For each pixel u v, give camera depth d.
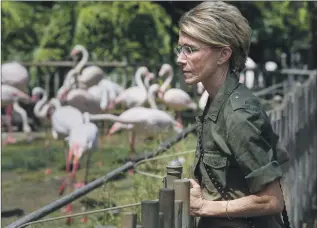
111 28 20.72
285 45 24.84
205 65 3.08
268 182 2.85
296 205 7.19
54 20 20.58
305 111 8.16
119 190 8.60
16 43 20.77
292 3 22.67
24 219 3.91
